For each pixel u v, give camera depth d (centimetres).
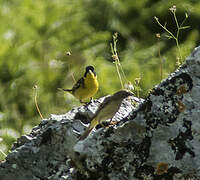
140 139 675
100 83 1487
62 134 752
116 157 682
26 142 791
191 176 648
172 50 1602
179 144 658
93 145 691
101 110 713
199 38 1678
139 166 673
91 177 700
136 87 897
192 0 1830
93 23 1945
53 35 1894
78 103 1386
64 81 1572
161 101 674
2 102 1631
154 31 1912
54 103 1470
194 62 665
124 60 1617
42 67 1714
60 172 742
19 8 2070
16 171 770
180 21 1848
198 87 661
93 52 1694
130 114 703
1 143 1187
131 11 1964
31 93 1614
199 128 652
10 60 1856
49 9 2045
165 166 659
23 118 1488
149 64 1520
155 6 1919
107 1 1975
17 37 1964
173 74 685
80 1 2033
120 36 1878
